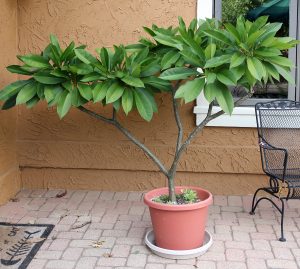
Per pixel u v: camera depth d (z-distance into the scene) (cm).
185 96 331
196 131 368
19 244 387
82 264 357
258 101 482
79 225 423
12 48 483
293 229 412
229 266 352
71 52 370
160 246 366
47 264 356
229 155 486
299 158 452
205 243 380
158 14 477
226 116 477
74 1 483
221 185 496
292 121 450
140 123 492
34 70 381
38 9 487
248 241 391
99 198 490
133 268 351
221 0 479
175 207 347
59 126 502
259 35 332
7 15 469
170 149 492
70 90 361
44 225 422
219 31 347
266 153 454
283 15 475
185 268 350
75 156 503
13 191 496
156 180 504
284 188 417
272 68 346
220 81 331
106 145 498
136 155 497
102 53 358
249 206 466
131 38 482
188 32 360
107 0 480
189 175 498
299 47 473
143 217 441
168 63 359
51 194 501
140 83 344
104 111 495
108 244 388
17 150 507
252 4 479
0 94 378
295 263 357
